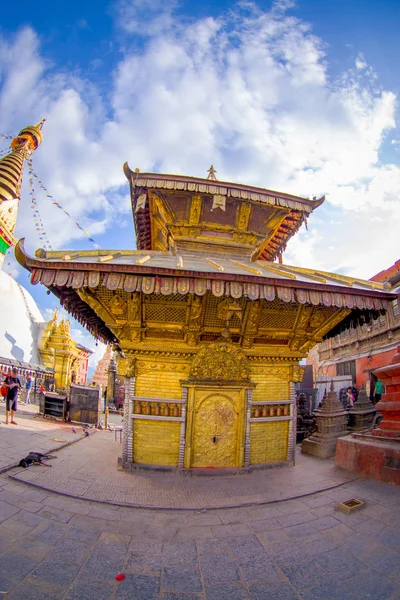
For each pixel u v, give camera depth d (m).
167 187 9.22
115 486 6.84
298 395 16.06
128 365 8.31
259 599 3.68
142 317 7.92
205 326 8.32
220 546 4.75
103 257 7.29
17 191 28.88
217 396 8.45
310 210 10.07
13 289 31.00
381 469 7.11
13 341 28.05
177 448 8.18
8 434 10.52
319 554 4.53
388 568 4.09
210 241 10.27
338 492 6.75
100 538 4.81
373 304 7.64
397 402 7.54
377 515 5.48
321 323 8.68
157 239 12.80
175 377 8.43
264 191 9.71
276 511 5.93
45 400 16.23
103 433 13.87
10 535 4.59
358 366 26.84
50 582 3.77
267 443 8.74
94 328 10.18
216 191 9.40
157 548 4.65
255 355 8.77
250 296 6.74
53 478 6.87
